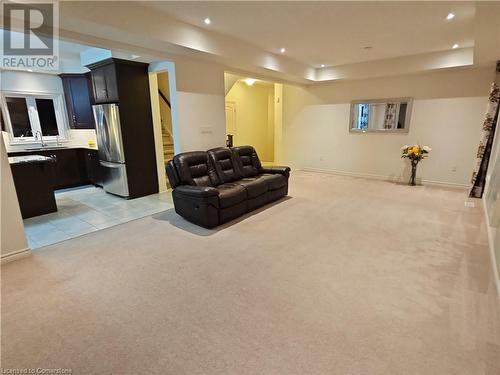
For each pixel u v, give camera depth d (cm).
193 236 329
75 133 616
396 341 170
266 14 332
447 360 156
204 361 156
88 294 218
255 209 426
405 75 576
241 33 404
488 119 462
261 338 173
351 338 172
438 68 507
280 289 223
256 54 477
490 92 461
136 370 151
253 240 316
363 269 253
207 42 391
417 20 349
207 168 423
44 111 586
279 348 165
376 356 159
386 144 628
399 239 316
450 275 242
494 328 180
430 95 560
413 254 280
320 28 380
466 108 529
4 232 262
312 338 173
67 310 199
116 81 447
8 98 536
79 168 590
